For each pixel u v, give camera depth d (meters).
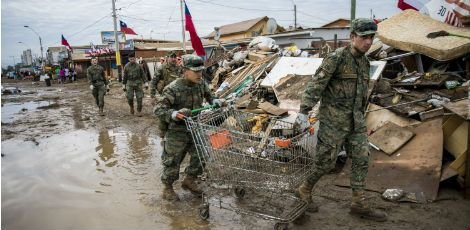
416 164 4.68
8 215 4.50
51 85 34.88
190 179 4.79
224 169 4.01
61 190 5.26
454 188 4.45
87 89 26.27
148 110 12.38
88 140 8.32
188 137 4.57
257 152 3.79
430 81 6.63
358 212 3.94
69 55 51.62
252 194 4.66
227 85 10.90
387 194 4.32
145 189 5.16
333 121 3.73
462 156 4.34
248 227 3.92
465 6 7.95
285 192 4.16
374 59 8.59
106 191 5.15
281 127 4.90
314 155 3.91
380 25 9.31
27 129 10.03
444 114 4.96
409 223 3.79
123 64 34.78
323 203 4.38
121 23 31.36
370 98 6.49
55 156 7.05
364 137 3.79
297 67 8.05
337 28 25.34
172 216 4.29
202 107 4.62
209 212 4.31
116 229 4.05
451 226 3.68
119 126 9.80
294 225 3.89
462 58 7.43
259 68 10.70
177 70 8.91
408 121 5.58
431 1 9.02
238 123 4.69
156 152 7.01
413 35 8.17
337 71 3.65
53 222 4.27
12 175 6.01
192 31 15.31
